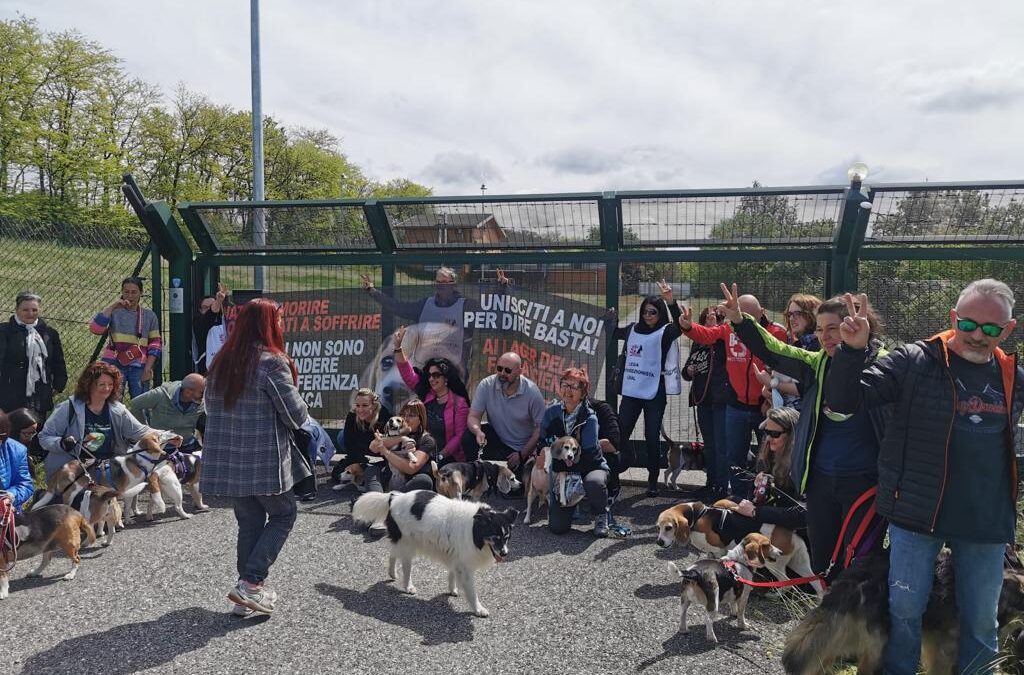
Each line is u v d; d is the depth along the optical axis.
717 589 3.88
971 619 3.04
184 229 10.55
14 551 4.45
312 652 3.72
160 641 3.83
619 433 6.30
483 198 7.26
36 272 8.93
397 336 7.26
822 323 3.57
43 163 31.39
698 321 7.11
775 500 4.91
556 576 4.87
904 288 6.84
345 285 7.85
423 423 6.42
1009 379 2.91
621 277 7.27
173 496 6.06
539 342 7.43
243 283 8.17
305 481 4.22
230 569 4.92
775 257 6.95
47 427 5.70
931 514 2.89
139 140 35.38
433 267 7.66
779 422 4.84
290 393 4.04
